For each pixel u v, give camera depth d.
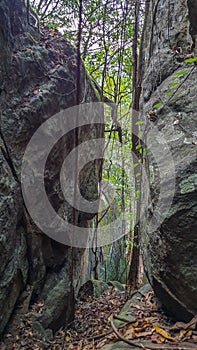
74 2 4.96
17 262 3.32
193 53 3.30
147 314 3.23
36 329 3.32
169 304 2.92
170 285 2.80
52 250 4.09
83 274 5.97
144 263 3.62
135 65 5.15
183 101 3.07
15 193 3.27
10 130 3.31
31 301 3.66
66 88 4.23
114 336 2.98
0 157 3.05
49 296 3.83
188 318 2.77
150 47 4.28
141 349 2.48
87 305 5.02
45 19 5.05
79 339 3.55
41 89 3.82
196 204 2.54
